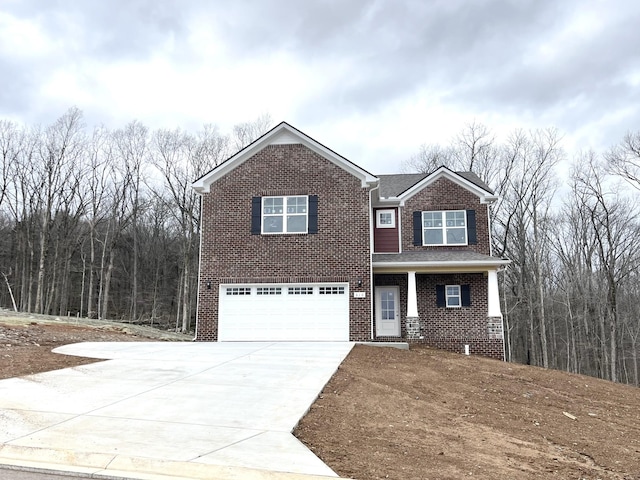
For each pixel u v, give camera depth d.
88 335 19.66
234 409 7.61
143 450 5.63
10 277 45.47
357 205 18.50
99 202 42.72
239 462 5.30
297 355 13.43
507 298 36.41
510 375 13.41
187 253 39.66
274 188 18.86
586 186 36.09
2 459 5.45
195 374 10.46
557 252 37.62
